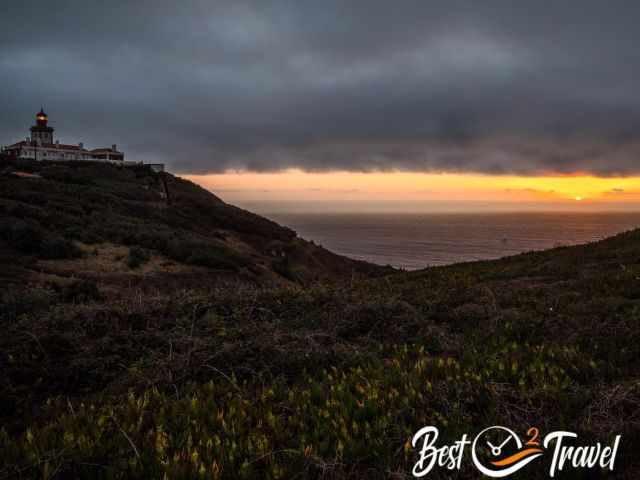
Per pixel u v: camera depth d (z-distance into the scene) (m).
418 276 16.20
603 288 10.08
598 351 6.06
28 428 4.23
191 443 3.90
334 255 69.75
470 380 5.02
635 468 3.60
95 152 113.50
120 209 46.88
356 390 5.07
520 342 7.11
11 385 5.48
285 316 8.59
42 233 28.72
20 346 6.37
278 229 71.94
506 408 4.32
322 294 9.59
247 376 5.91
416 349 6.70
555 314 8.17
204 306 8.55
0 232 27.70
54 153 104.06
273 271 42.16
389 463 3.66
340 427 4.20
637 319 6.94
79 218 36.84
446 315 8.64
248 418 4.41
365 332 7.71
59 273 23.97
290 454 3.71
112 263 28.11
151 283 25.05
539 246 161.00
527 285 12.04
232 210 74.50
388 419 4.21
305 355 6.30
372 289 12.39
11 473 3.48
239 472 3.53
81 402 5.21
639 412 4.18
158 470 3.55
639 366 5.59
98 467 3.71
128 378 5.67
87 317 7.53
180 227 49.12
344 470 3.66
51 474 3.45
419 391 4.79
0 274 20.81
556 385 4.75
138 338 6.89
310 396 4.98
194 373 5.77
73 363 6.02
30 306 8.74
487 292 10.02
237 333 7.02
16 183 45.56
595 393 4.52
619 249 16.42
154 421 4.43
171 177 92.12
